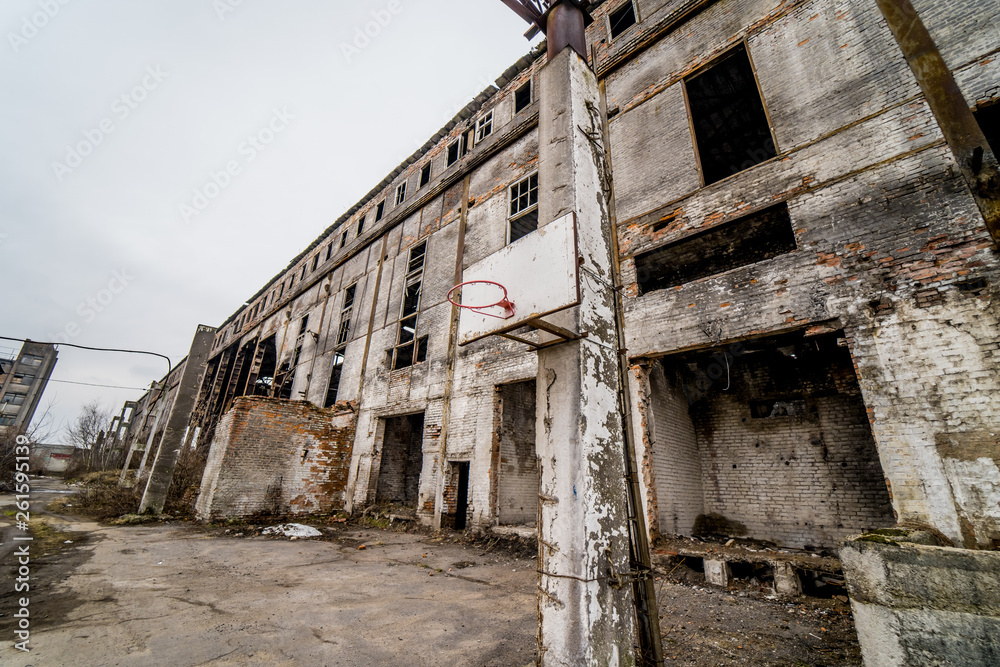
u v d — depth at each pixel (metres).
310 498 10.73
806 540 6.31
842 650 3.11
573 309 2.77
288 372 17.48
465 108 13.51
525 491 8.49
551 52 3.88
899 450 4.25
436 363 10.34
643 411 6.21
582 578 2.22
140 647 2.82
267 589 4.37
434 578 5.18
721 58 7.24
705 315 6.00
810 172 5.66
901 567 2.35
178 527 8.45
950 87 3.48
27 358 39.59
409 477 11.61
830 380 6.69
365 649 2.95
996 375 3.91
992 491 3.71
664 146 7.41
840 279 5.03
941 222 4.55
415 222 13.73
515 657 2.87
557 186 3.18
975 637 2.05
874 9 5.77
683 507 6.61
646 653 2.58
